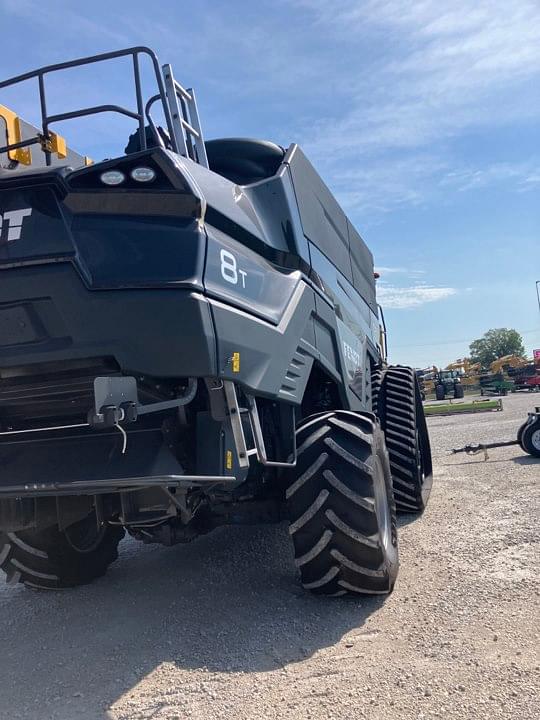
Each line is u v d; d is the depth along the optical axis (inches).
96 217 123.0
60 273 120.9
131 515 138.9
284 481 167.2
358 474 147.7
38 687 126.3
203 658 131.8
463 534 209.9
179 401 121.3
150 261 120.0
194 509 147.6
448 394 1424.7
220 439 129.0
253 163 188.7
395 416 251.8
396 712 105.3
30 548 179.9
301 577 152.2
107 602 174.7
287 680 119.3
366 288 278.2
